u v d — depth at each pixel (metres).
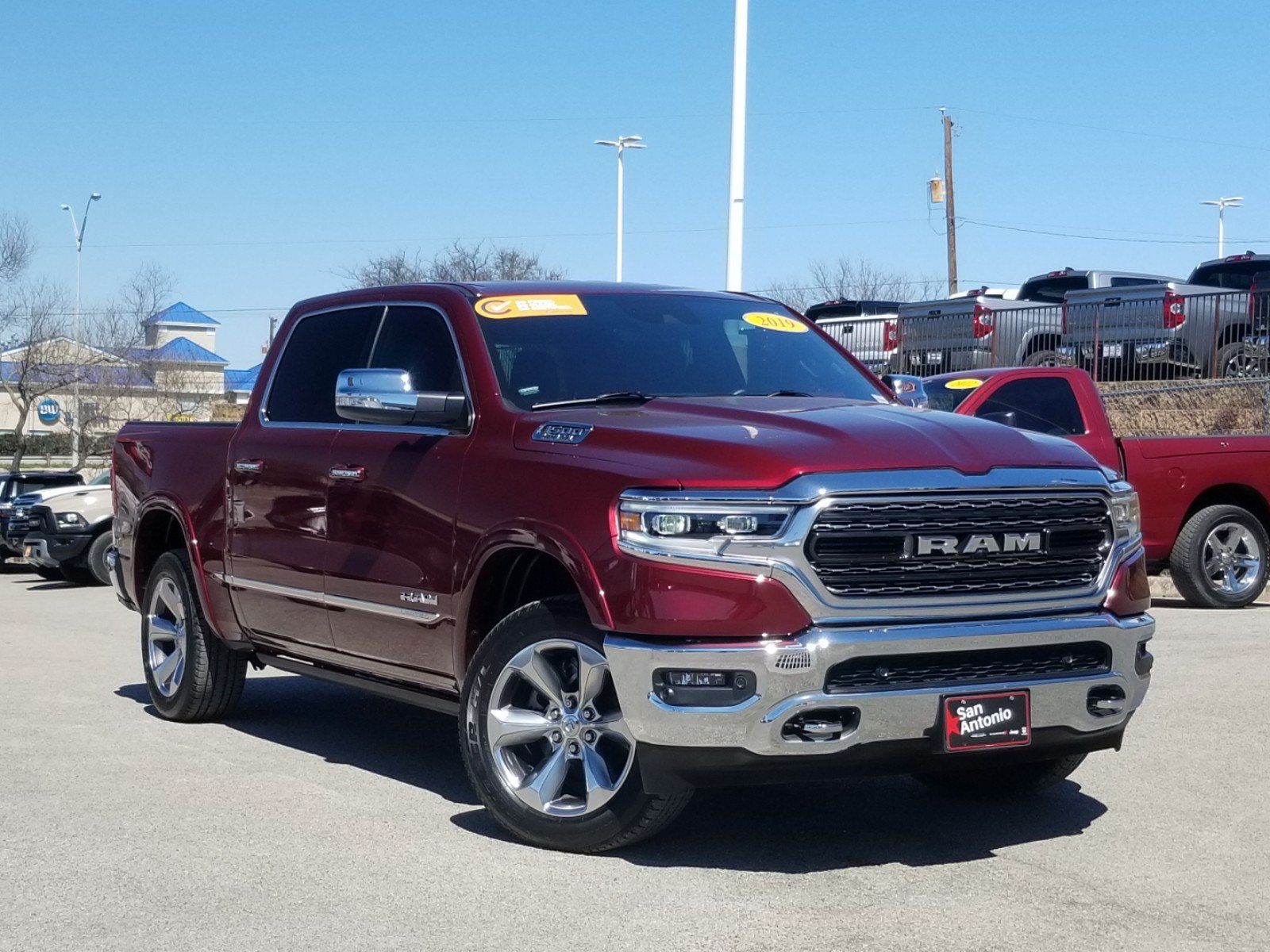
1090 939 4.14
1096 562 4.98
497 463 5.37
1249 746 6.67
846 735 4.54
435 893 4.58
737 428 4.98
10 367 37.50
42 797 5.90
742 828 5.39
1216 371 19.77
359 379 5.75
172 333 67.94
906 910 4.40
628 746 4.83
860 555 4.59
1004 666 4.77
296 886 4.67
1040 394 11.82
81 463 38.28
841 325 24.53
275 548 6.65
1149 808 5.64
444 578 5.52
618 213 40.53
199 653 7.47
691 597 4.57
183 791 6.02
